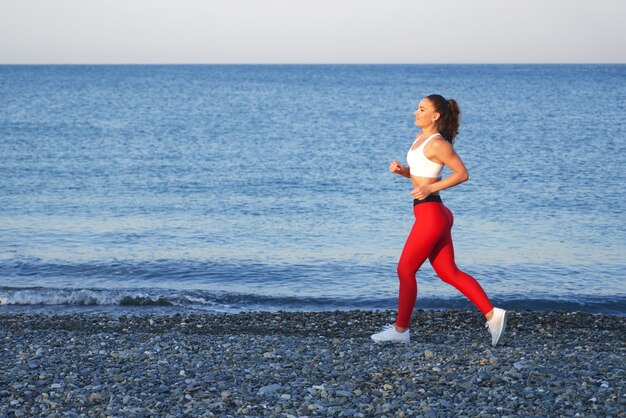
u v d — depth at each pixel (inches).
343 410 180.4
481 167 902.4
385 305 380.8
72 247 499.2
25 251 487.2
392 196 716.0
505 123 1503.4
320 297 392.8
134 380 207.9
